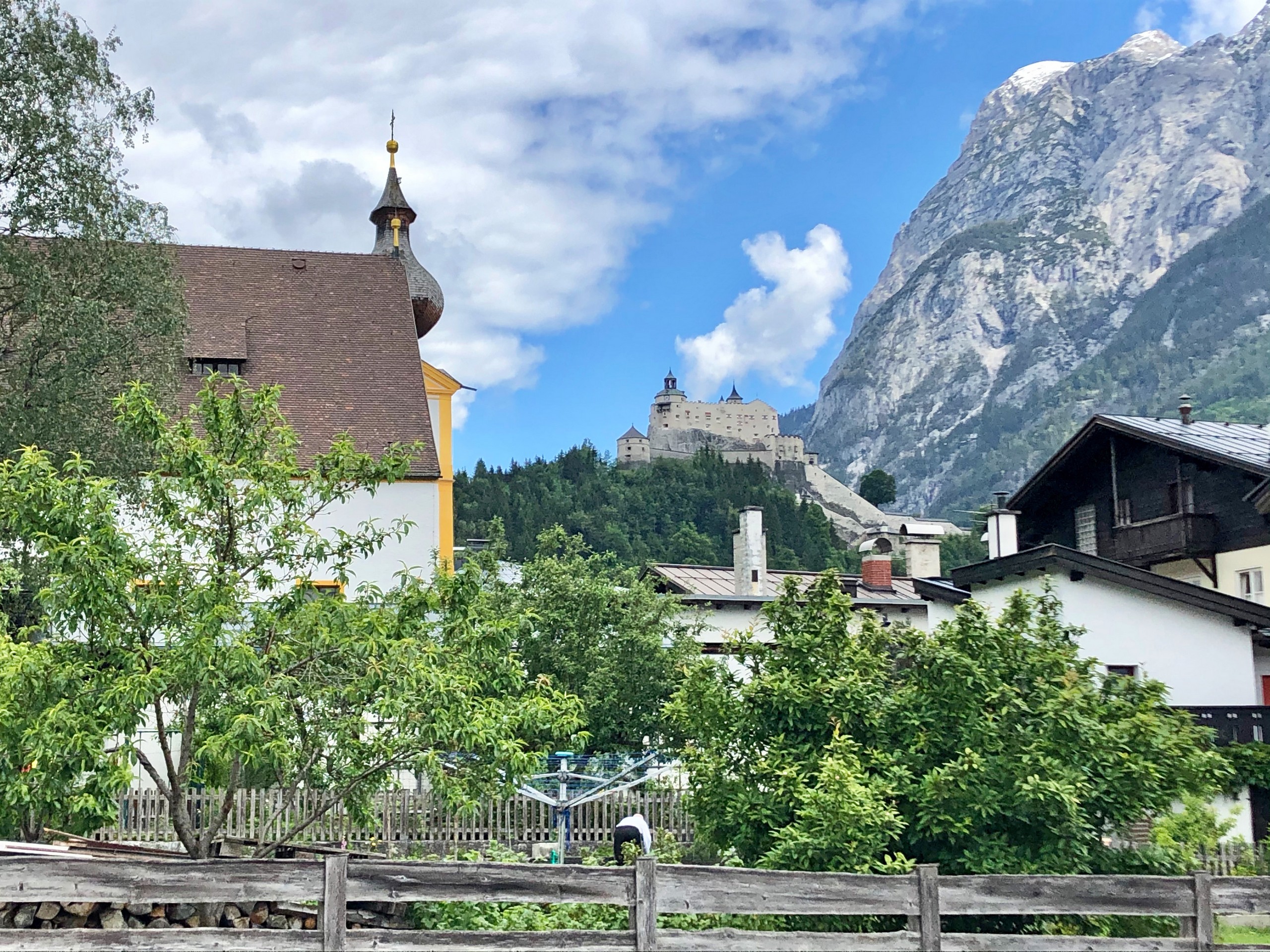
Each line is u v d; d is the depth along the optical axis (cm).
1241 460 3127
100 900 866
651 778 2030
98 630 1120
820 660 1360
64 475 2073
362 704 1160
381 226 4194
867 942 977
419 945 907
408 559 2652
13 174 2348
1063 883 1020
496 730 1155
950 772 1202
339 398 2908
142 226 2467
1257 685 2509
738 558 3981
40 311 2188
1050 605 1411
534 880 930
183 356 2647
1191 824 1399
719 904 952
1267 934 1440
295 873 902
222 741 1048
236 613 1106
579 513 15612
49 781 1055
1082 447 3725
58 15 2434
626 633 2314
